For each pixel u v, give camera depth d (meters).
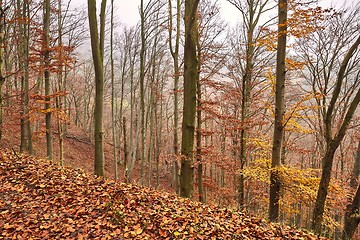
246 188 13.77
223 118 11.39
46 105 12.59
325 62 12.04
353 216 6.64
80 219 5.32
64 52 12.23
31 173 7.38
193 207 6.23
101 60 7.61
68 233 4.88
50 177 7.23
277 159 8.38
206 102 11.61
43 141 21.67
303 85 13.93
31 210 5.63
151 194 6.77
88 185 6.89
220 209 6.46
